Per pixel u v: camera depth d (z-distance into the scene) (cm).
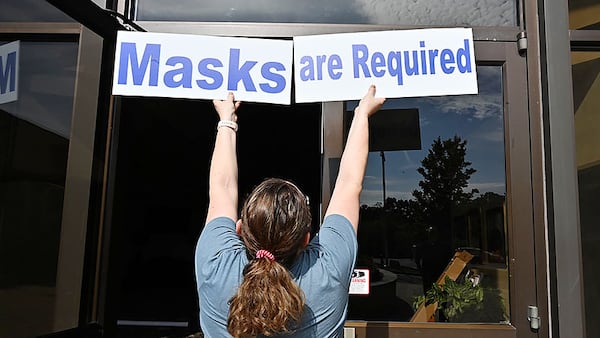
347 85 176
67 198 199
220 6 226
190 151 568
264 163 579
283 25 215
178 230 678
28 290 184
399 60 175
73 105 202
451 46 175
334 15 225
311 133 538
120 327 491
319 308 111
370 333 201
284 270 104
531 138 203
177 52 176
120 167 236
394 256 210
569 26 207
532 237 199
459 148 213
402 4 224
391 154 215
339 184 137
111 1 215
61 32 193
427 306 205
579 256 187
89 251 207
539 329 193
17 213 183
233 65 176
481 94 214
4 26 178
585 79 210
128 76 173
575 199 190
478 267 207
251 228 110
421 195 213
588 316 199
